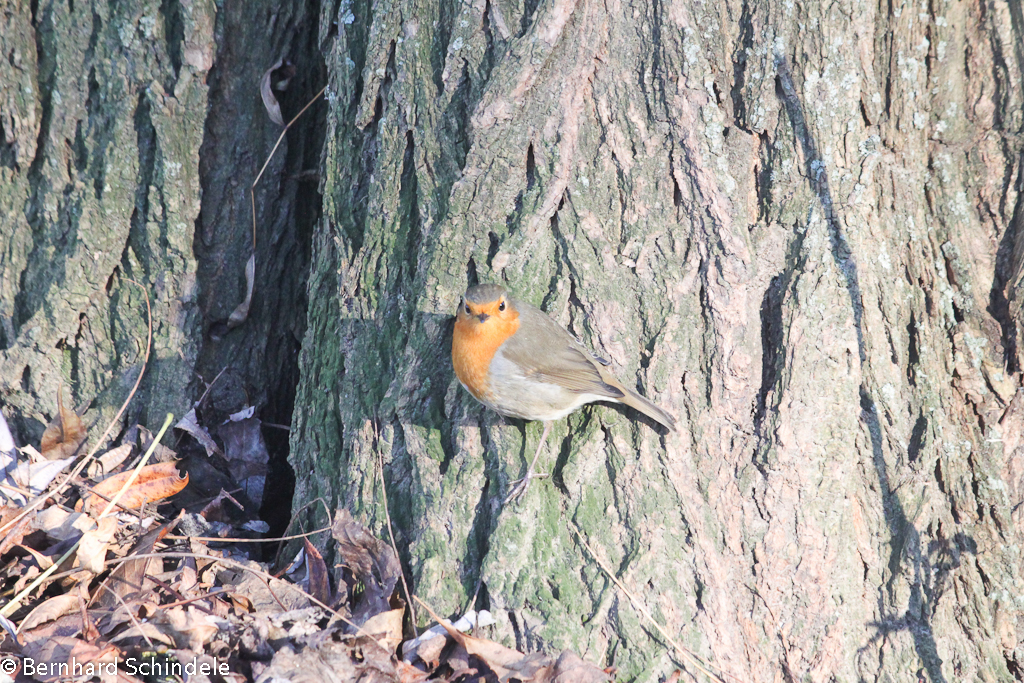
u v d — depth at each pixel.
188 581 7.65
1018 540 7.85
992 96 7.73
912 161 7.80
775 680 7.57
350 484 8.22
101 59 8.91
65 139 9.08
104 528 7.66
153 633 7.02
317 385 8.75
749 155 7.58
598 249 7.85
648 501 7.62
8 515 7.89
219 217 9.38
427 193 8.13
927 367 7.79
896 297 7.74
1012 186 7.81
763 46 7.43
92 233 9.06
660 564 7.54
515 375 7.40
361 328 8.42
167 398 9.34
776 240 7.61
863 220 7.55
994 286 7.95
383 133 8.29
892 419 7.64
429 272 8.08
